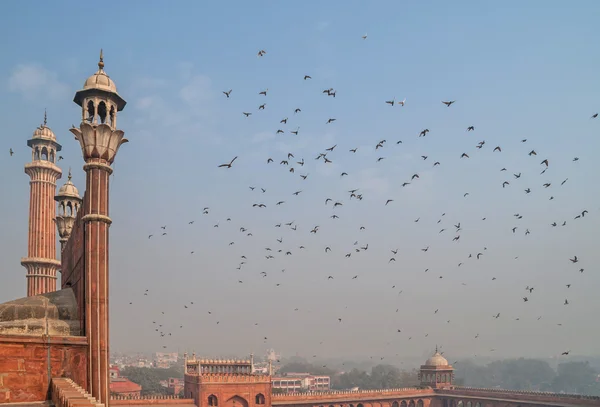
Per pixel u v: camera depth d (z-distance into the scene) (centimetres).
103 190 2570
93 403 1809
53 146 6012
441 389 9138
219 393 6875
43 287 5672
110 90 2620
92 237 2517
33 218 5775
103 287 2508
